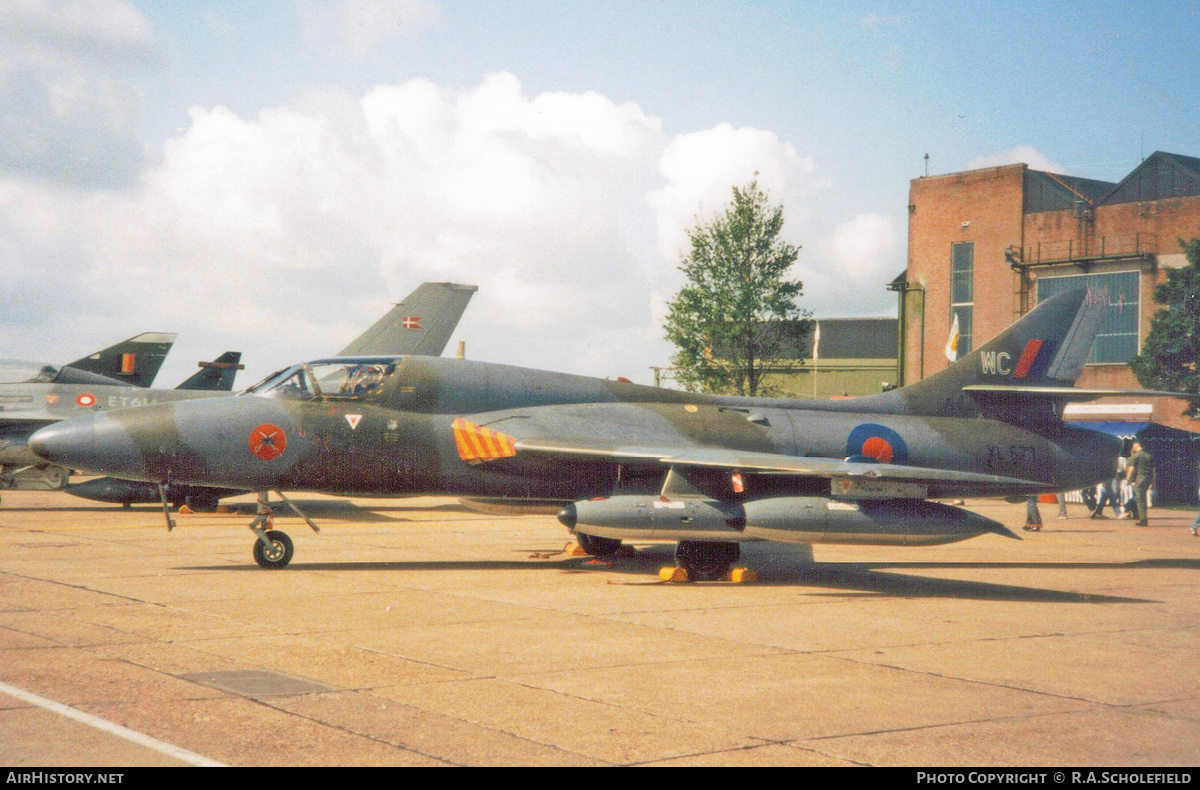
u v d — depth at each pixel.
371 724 5.68
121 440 12.36
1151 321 46.56
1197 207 47.25
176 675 6.74
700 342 54.34
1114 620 10.05
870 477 11.99
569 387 14.93
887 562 15.71
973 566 15.30
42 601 9.76
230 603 9.88
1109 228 49.81
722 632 8.98
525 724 5.77
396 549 15.78
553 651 7.92
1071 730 5.90
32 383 25.69
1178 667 7.76
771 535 12.27
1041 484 15.79
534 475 14.08
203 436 12.65
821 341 69.25
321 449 13.14
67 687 6.33
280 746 5.23
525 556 15.05
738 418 15.15
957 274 54.88
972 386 16.69
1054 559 16.45
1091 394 16.05
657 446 13.45
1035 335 17.05
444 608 9.91
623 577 12.97
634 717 5.98
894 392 16.56
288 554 12.90
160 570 12.35
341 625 8.80
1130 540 20.47
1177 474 35.12
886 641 8.67
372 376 13.73
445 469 13.76
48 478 26.16
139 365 29.23
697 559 12.87
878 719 6.07
